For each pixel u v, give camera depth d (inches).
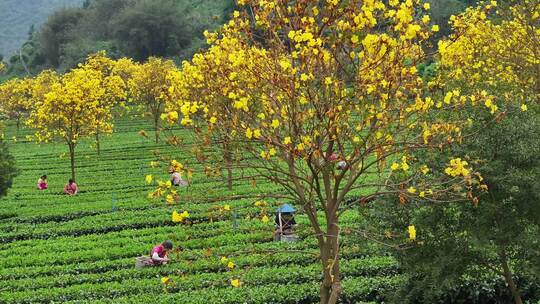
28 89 3838.6
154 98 2746.1
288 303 946.7
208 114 541.6
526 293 933.2
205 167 545.6
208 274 1055.6
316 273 1032.2
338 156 557.3
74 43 6225.4
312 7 533.0
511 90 712.4
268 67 533.6
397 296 775.7
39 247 1342.3
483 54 1094.4
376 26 580.4
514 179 639.1
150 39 5792.3
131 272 1116.5
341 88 514.6
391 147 570.9
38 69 6914.4
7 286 1101.1
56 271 1186.6
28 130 4047.7
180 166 537.6
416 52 527.5
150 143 3053.6
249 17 567.5
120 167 2487.7
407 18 496.1
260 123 540.7
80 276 1124.5
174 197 545.0
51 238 1470.2
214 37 554.6
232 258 1119.0
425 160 666.2
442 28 2768.2
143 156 2721.5
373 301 928.9
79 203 1814.7
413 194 619.2
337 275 569.0
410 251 701.3
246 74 536.7
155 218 1541.6
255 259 1096.2
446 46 528.4
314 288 962.7
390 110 542.6
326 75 522.0
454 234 695.1
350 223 1304.1
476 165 647.8
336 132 527.2
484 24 1115.9
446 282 680.4
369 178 1662.2
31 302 1024.2
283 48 542.0
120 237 1424.7
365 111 512.4
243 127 538.0
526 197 655.1
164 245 1152.2
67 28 6884.8
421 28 532.4
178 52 5743.1
